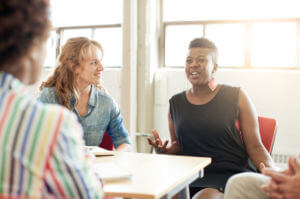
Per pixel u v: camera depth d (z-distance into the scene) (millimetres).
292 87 3641
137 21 4059
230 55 3977
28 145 516
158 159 1553
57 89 1992
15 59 568
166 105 4113
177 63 4230
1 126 521
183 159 1556
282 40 3789
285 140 3674
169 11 4211
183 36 4176
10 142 512
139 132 4152
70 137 557
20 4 546
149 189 1078
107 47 4520
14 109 536
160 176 1242
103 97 2135
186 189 1614
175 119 2125
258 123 2051
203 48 2049
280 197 1007
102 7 4516
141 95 4109
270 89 3711
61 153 539
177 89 4059
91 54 2006
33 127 527
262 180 1131
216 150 1990
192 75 2033
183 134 2059
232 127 1979
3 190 494
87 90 2074
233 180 1174
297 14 3732
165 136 4117
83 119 2047
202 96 2043
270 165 1834
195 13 4105
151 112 4156
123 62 4000
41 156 519
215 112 1990
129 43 3963
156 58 4230
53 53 4762
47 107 565
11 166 501
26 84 619
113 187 1095
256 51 3879
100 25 4535
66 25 4707
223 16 3992
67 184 540
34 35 575
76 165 559
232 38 3965
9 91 557
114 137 2186
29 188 503
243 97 2002
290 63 3779
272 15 3814
